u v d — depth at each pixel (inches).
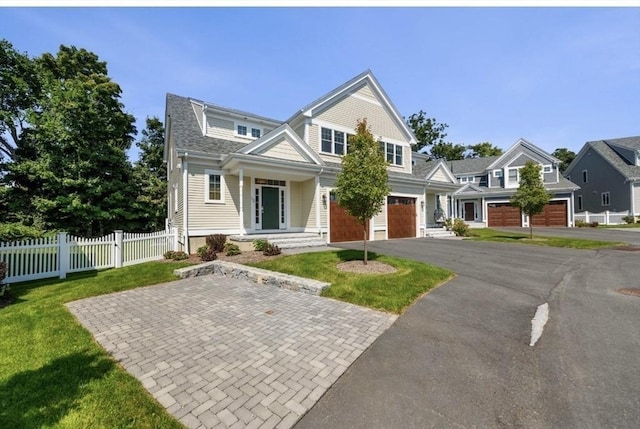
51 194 585.6
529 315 188.2
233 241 427.8
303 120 557.0
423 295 227.9
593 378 118.0
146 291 251.6
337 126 586.6
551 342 150.9
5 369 126.6
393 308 201.0
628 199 953.5
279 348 147.2
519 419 95.1
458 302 212.8
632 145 1015.0
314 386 114.8
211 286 266.8
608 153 1055.6
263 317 189.8
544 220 999.0
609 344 147.4
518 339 155.2
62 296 236.2
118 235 363.9
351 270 292.8
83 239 339.6
